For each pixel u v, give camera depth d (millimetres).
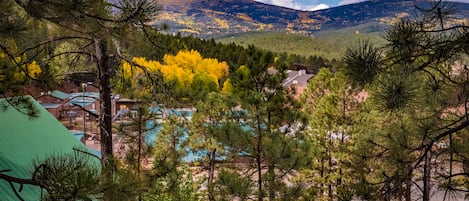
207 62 48000
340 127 12219
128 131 8109
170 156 7043
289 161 8555
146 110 8008
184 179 9703
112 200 3299
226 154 9758
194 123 10711
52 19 3748
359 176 7504
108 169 4180
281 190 8773
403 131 5449
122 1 4133
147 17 4180
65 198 2752
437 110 5230
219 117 10312
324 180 12438
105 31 4086
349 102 12289
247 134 8680
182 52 46812
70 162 3037
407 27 3430
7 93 6250
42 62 6238
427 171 5539
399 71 3570
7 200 5430
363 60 3301
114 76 7707
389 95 3533
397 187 5496
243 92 9125
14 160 6602
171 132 10453
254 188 8867
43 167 3029
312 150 9070
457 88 4371
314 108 14148
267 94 8922
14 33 3652
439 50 3510
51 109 28562
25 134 7820
